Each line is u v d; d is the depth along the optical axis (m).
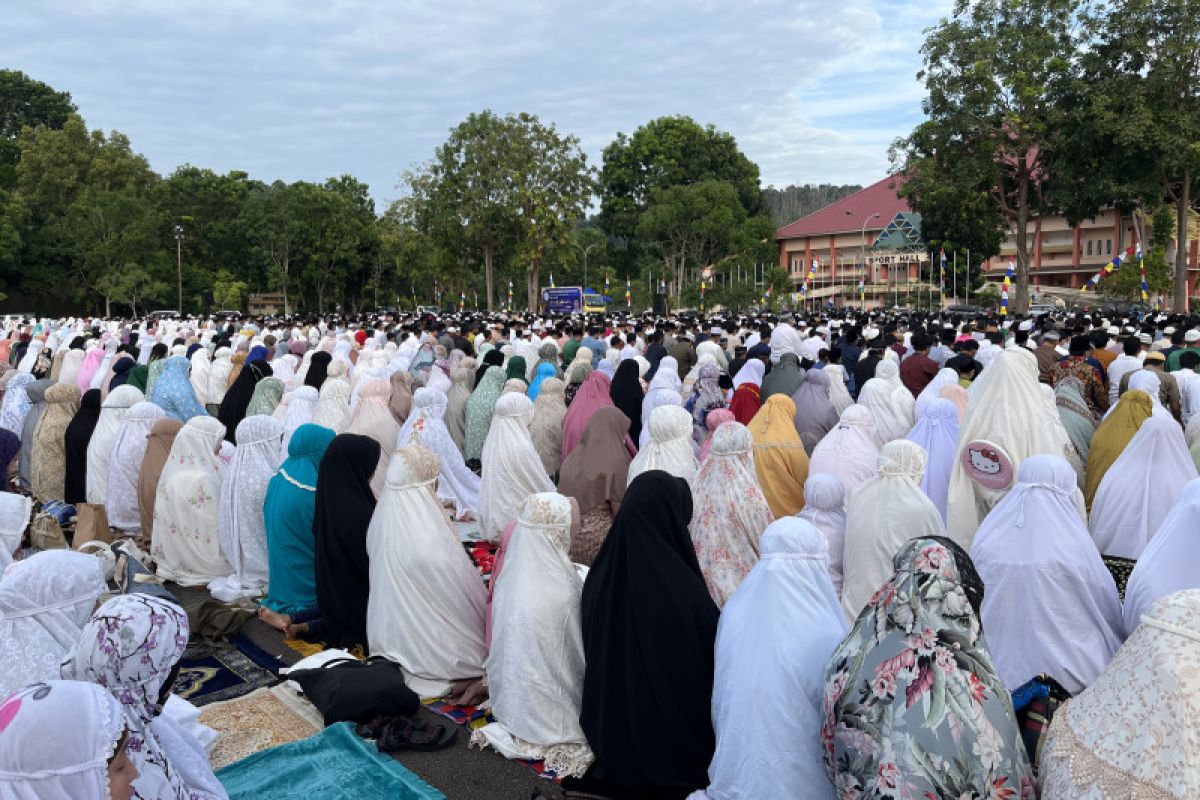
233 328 21.53
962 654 2.52
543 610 3.70
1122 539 4.49
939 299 48.16
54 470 7.41
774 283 50.38
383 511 4.41
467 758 3.75
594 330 16.27
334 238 56.75
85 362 13.14
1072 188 27.27
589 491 5.95
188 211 56.59
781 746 2.90
